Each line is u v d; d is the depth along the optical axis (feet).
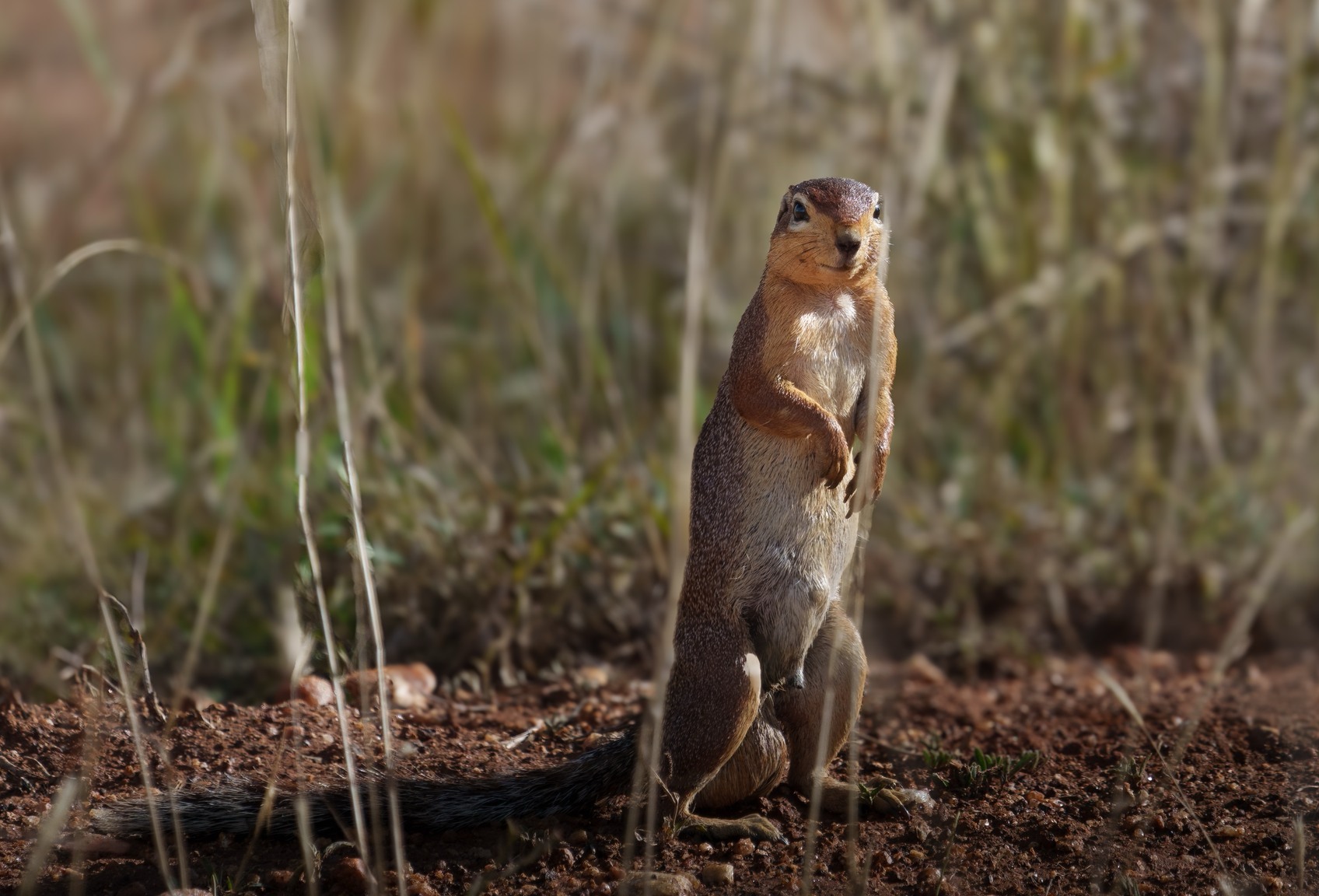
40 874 19.45
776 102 42.29
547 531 31.07
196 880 19.36
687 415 18.44
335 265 33.37
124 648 24.41
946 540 36.22
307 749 23.12
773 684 21.57
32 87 52.85
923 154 38.83
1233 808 21.49
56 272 24.16
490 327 44.01
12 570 32.81
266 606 31.45
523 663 30.12
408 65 51.34
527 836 20.44
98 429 41.93
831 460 20.36
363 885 19.03
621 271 45.98
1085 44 41.78
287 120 18.70
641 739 18.94
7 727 23.30
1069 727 25.73
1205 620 34.40
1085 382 41.55
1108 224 41.32
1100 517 37.83
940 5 41.88
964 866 19.80
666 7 44.21
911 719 26.78
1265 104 42.16
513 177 46.98
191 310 39.81
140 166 46.52
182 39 39.99
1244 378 39.73
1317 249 40.68
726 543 21.16
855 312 21.38
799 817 21.56
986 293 42.37
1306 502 36.17
